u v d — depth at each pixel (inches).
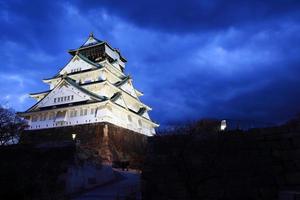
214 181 835.4
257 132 845.8
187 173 832.3
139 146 1862.7
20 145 1278.3
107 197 1028.5
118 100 2204.7
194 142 868.0
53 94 2228.1
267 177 796.6
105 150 1836.9
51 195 1075.9
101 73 2404.0
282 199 714.8
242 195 800.9
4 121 1518.2
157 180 895.7
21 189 1098.7
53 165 1170.0
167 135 912.9
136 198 975.6
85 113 2048.5
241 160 827.4
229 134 861.2
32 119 2192.4
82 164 1216.8
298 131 807.7
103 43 2785.4
